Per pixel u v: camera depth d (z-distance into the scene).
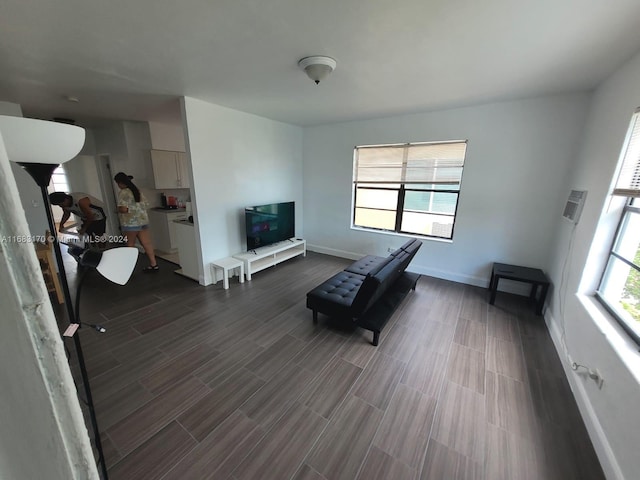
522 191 3.28
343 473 1.41
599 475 1.42
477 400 1.88
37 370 0.35
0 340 0.32
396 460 1.48
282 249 4.38
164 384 1.97
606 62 2.02
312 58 2.01
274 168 4.44
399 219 4.35
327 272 4.21
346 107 3.45
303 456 1.50
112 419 1.69
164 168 4.73
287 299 3.31
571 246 2.50
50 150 0.93
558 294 2.65
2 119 0.79
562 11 1.45
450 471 1.43
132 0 1.37
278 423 1.68
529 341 2.53
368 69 2.24
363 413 1.76
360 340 2.52
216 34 1.71
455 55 1.99
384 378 2.06
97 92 2.84
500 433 1.64
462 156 3.63
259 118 4.03
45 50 1.89
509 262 3.51
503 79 2.45
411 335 2.61
